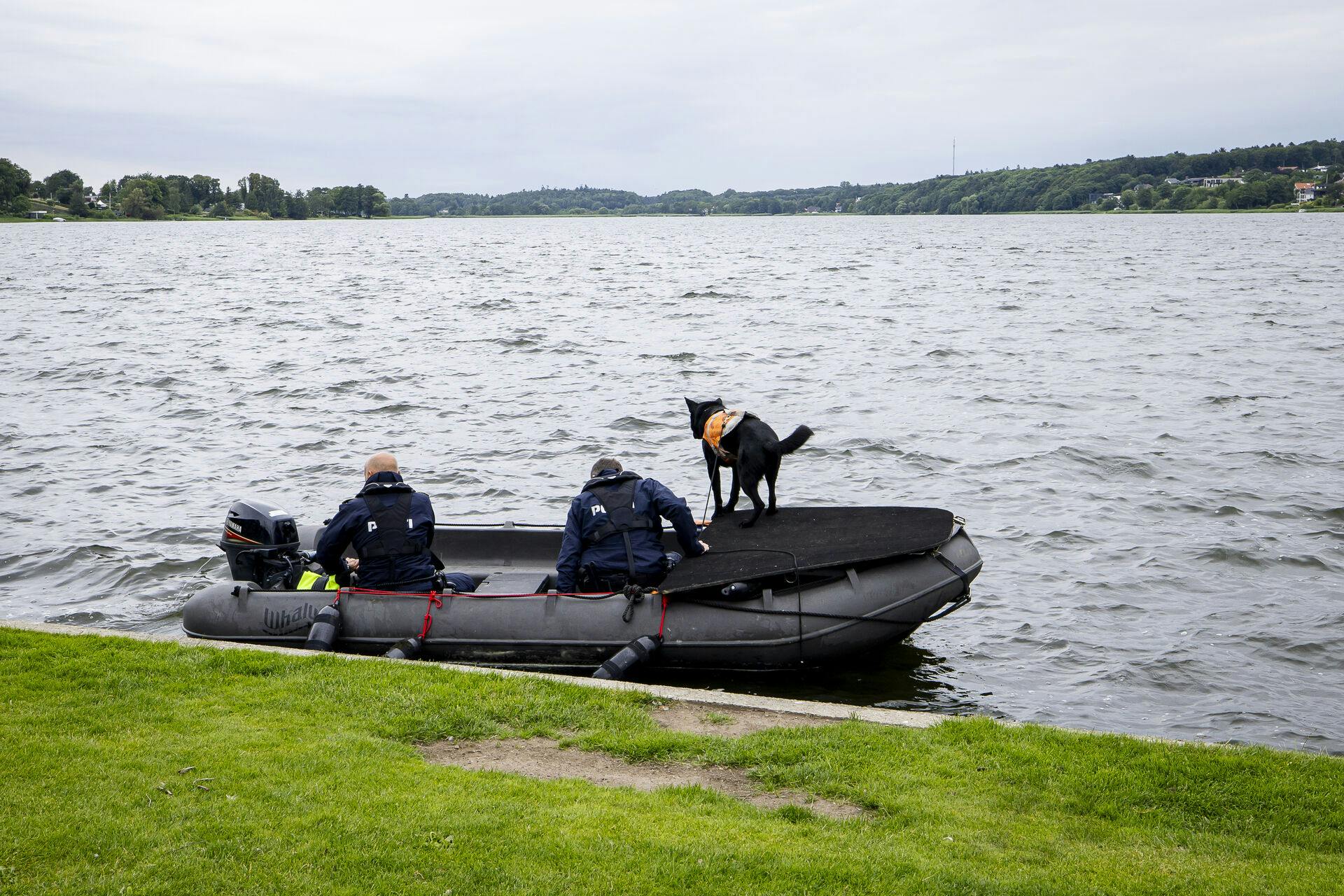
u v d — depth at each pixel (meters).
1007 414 17.42
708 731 5.60
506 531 9.32
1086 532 11.35
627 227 187.88
